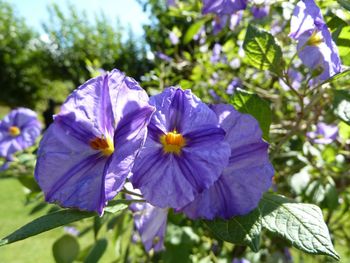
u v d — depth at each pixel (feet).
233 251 0.45
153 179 0.18
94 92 0.18
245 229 0.19
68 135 0.18
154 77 0.53
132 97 0.18
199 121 0.19
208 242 0.48
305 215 0.18
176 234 0.38
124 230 0.40
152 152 0.18
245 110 0.22
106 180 0.17
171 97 0.19
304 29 0.22
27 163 0.44
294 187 0.35
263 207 0.19
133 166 0.18
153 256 0.46
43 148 0.19
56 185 0.18
